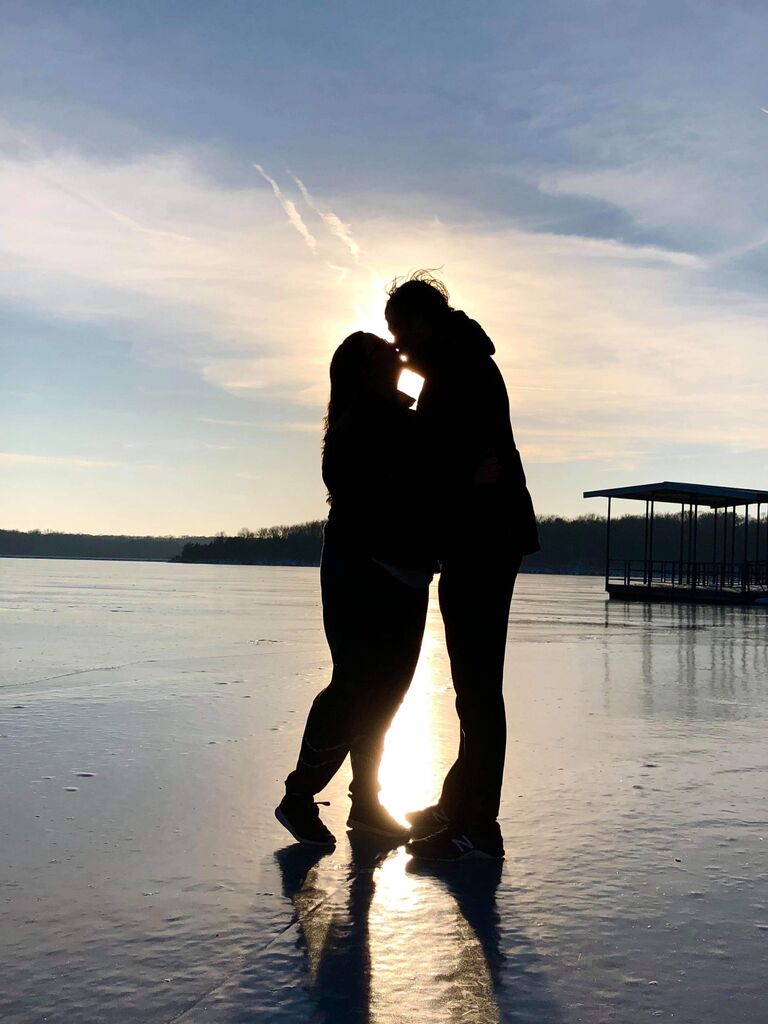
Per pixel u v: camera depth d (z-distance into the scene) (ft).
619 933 7.82
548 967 7.14
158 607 56.80
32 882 8.87
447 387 10.16
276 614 51.44
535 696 21.12
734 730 17.06
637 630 43.57
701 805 11.85
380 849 10.17
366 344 10.61
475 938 7.68
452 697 21.08
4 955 7.29
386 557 10.30
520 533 10.32
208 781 12.63
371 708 10.50
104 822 10.80
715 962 7.27
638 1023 6.28
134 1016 6.31
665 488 84.17
